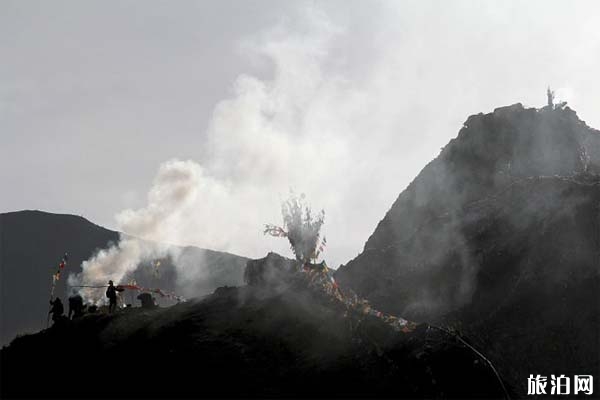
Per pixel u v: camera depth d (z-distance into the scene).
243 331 66.69
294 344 63.44
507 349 80.44
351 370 58.12
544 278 89.56
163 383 61.09
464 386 56.22
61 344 71.50
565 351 78.25
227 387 58.78
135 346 67.62
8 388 65.19
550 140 132.12
